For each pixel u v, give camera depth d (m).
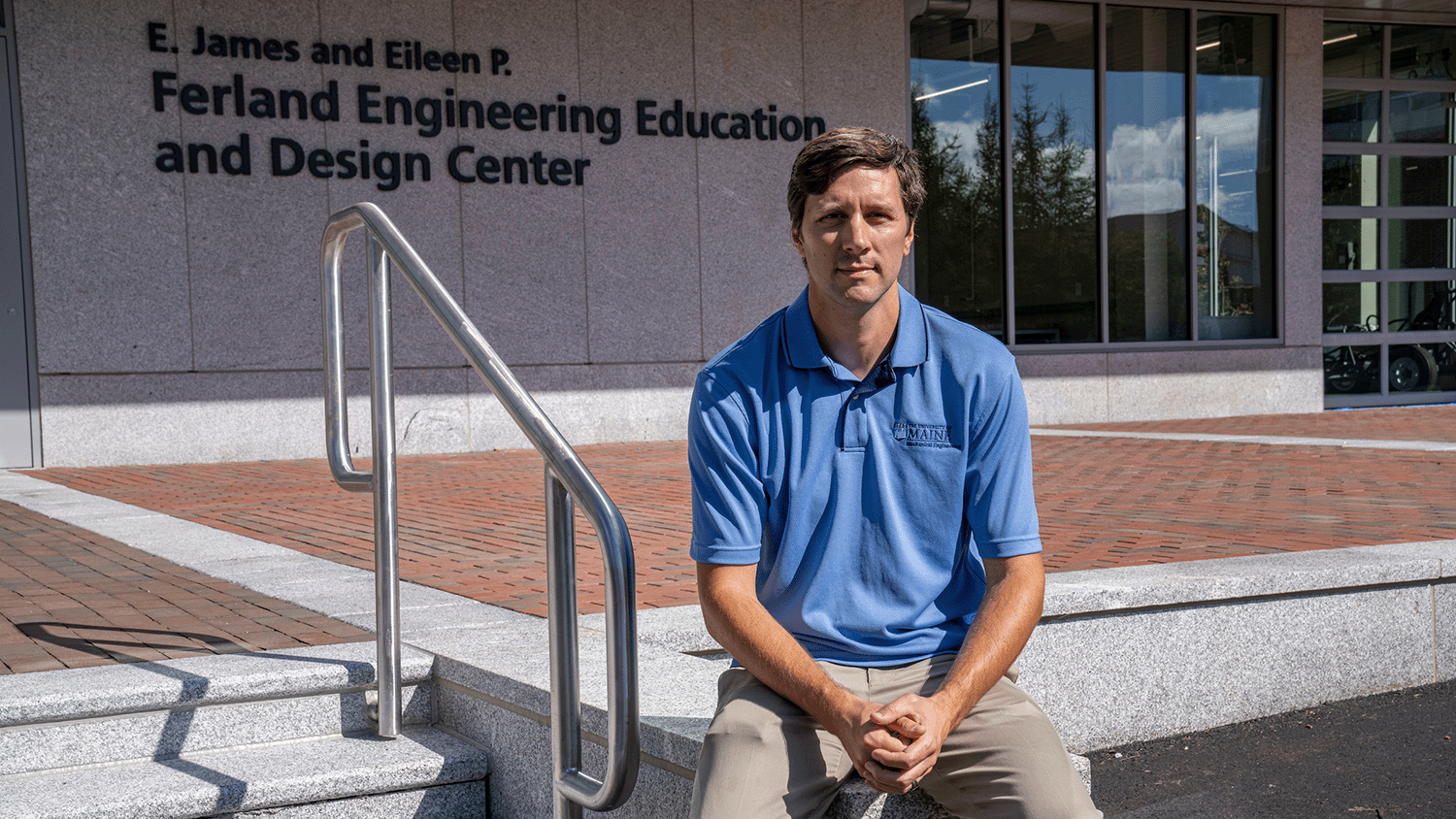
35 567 4.81
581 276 11.54
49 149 9.76
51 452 9.81
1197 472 8.03
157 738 2.89
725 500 2.07
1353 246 15.01
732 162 12.08
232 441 10.35
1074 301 13.70
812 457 2.08
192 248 10.20
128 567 4.79
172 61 10.10
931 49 13.09
